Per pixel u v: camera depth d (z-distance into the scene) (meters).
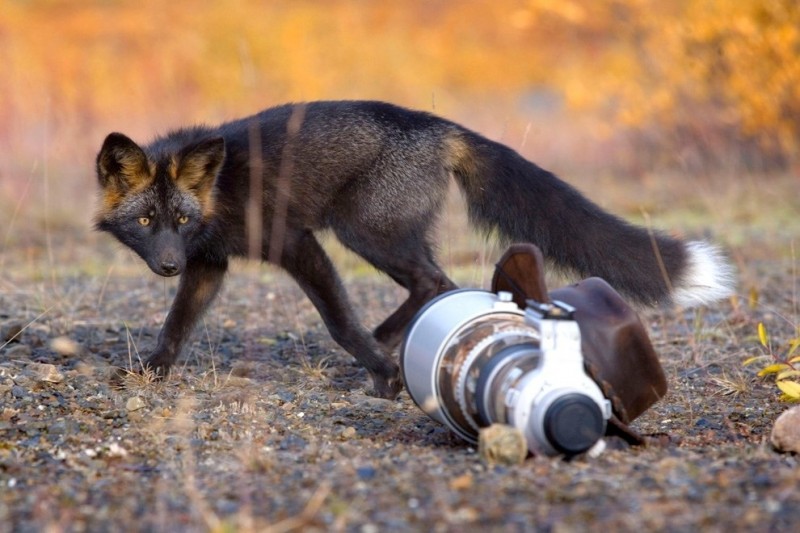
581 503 6.27
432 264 11.11
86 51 38.09
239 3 41.44
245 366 10.73
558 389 6.92
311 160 10.66
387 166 10.78
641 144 26.05
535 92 40.69
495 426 7.06
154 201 10.39
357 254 10.96
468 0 54.78
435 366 7.68
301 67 33.19
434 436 8.44
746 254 17.12
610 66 28.36
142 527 6.11
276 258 10.46
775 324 12.82
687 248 10.29
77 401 9.11
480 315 7.73
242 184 10.59
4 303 13.70
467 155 11.35
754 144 24.47
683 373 10.81
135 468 7.40
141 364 10.31
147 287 15.38
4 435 8.12
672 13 26.34
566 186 11.05
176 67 33.38
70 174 24.44
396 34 45.69
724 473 6.81
